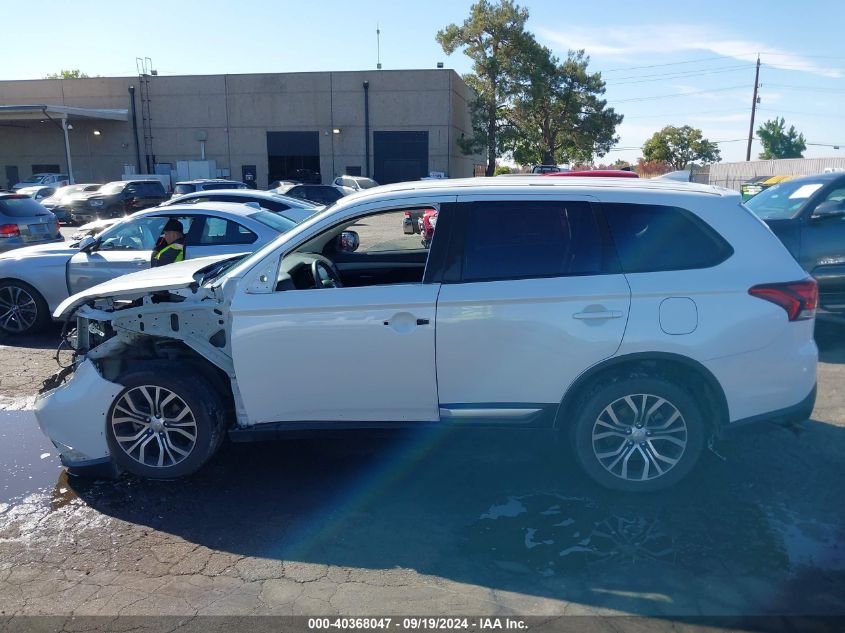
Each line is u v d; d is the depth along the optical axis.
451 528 3.80
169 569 3.45
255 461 4.72
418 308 3.95
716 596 3.16
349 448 4.90
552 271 4.00
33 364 7.24
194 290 4.34
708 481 4.27
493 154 43.91
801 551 3.50
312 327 4.01
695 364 3.89
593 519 3.85
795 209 8.09
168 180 36.59
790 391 3.99
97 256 7.96
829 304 8.02
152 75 40.69
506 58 43.16
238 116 40.44
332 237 5.23
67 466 4.41
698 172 40.03
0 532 3.84
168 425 4.30
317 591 3.25
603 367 3.93
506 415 4.03
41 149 41.78
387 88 39.50
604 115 46.44
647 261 3.99
